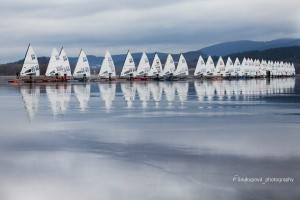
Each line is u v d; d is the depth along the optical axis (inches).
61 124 1358.3
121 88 3927.2
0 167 762.2
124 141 1019.3
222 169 728.3
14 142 1013.8
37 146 959.6
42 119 1507.1
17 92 3292.3
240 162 776.3
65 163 789.9
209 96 2797.7
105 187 642.8
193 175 695.1
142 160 807.7
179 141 1010.1
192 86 4441.4
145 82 5782.5
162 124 1348.4
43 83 5300.2
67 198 599.2
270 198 585.3
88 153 877.8
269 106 2023.9
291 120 1439.5
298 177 674.2
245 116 1581.0
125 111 1800.0
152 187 640.4
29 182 668.7
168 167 749.9
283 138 1042.7
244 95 2915.8
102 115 1640.0
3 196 609.6
